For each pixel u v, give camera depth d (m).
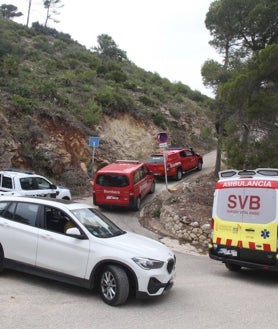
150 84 46.91
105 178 17.22
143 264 6.92
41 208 7.92
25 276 8.26
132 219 16.39
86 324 5.95
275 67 14.40
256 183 9.59
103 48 55.72
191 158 25.69
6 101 21.89
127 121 29.62
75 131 23.56
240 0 18.97
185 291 8.20
